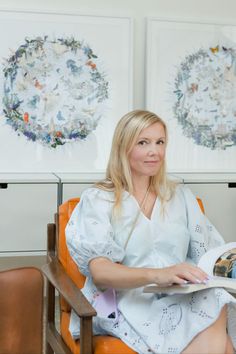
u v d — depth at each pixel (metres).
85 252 1.54
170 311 1.48
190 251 1.74
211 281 1.39
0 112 2.55
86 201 1.65
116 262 1.59
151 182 1.73
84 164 2.65
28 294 1.27
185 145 2.75
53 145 2.62
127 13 2.70
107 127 2.67
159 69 2.70
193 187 2.53
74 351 1.52
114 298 1.56
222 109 2.78
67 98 2.62
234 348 1.54
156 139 1.65
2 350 1.24
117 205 1.63
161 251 1.66
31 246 2.41
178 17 2.72
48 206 2.40
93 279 1.51
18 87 2.56
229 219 2.59
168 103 2.72
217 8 2.78
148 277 1.41
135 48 2.73
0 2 2.57
